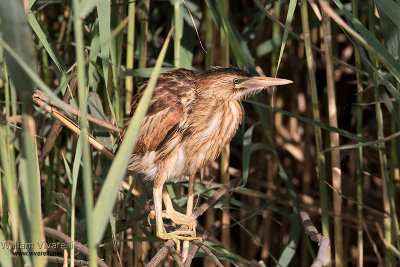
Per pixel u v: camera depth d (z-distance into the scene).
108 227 6.93
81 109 3.49
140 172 6.41
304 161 8.59
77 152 4.71
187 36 7.37
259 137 8.96
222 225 7.77
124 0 7.03
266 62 8.59
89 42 6.92
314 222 8.76
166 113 6.29
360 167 6.79
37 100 5.97
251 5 8.56
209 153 6.55
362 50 6.04
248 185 8.82
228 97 6.48
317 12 6.41
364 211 8.71
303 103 8.79
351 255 8.88
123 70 7.13
